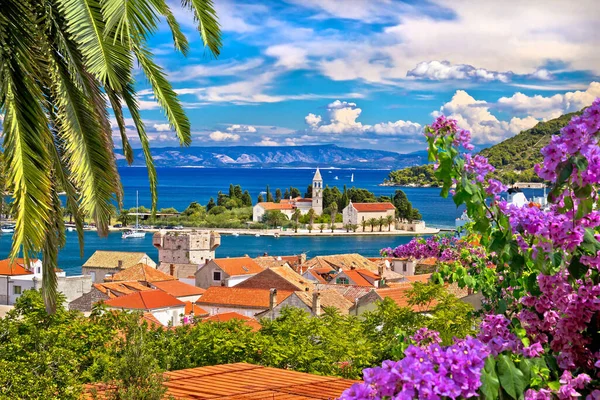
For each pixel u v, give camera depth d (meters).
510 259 7.55
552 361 7.00
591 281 7.35
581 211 6.83
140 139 12.19
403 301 65.12
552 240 7.12
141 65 11.41
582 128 6.41
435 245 14.87
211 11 11.79
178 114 11.87
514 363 6.48
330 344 36.41
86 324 27.91
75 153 11.52
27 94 11.04
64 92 11.60
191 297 101.00
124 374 18.31
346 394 5.51
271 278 97.62
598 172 6.39
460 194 7.34
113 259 136.62
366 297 67.94
